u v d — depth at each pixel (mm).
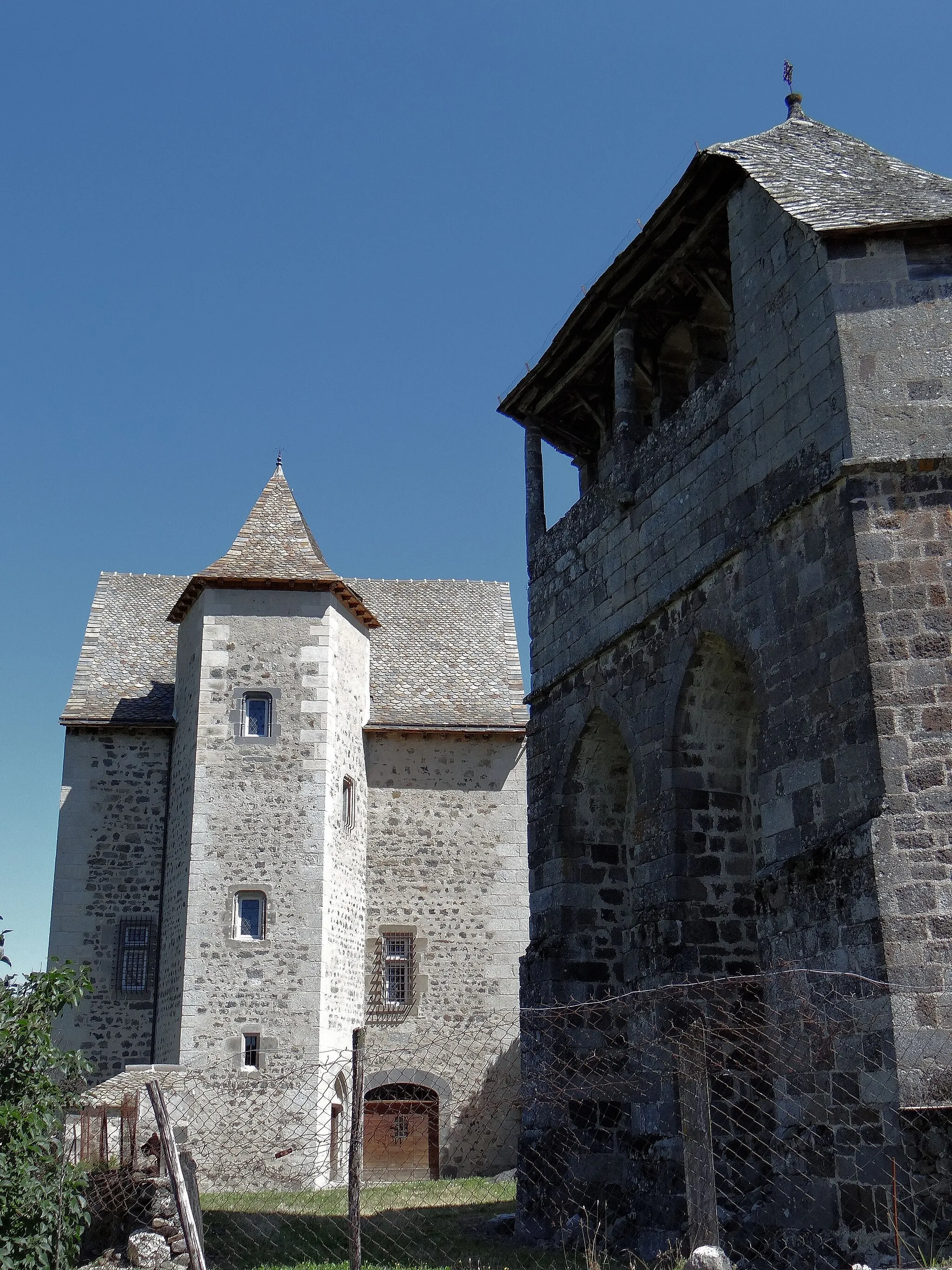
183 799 23781
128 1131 12773
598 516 16438
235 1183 20484
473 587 30422
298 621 24188
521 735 26281
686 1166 8703
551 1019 15539
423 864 25578
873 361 11508
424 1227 14945
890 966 9977
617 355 16156
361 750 25531
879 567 11000
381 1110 23969
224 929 22344
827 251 11898
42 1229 8867
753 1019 12844
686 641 13891
